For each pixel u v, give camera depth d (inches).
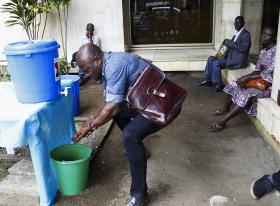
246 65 209.5
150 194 104.9
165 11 272.7
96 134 147.0
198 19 273.1
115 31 250.4
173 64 243.8
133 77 88.7
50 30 254.2
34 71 94.1
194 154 130.4
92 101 197.5
